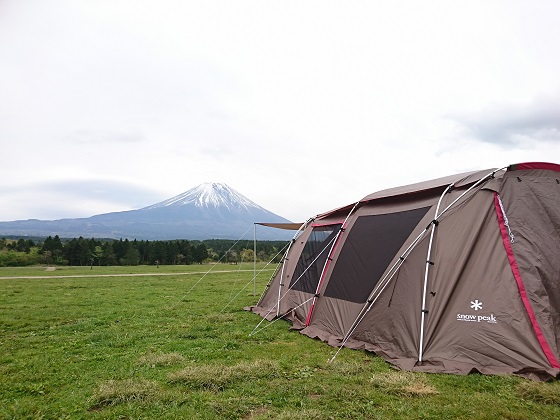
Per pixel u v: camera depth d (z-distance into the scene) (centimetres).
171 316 1130
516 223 638
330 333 814
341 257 884
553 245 618
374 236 818
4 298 1600
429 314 634
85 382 556
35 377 579
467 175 738
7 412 451
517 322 578
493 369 561
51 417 439
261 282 2328
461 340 600
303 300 969
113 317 1118
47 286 2184
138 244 6288
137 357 688
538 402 458
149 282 2434
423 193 782
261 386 525
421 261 679
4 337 870
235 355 696
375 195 921
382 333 693
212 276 2933
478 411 437
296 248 1138
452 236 666
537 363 542
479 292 618
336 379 552
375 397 482
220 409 446
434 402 464
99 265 5556
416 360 607
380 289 727
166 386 531
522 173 688
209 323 1007
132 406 457
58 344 796
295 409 450
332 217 1056
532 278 593
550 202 649
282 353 706
